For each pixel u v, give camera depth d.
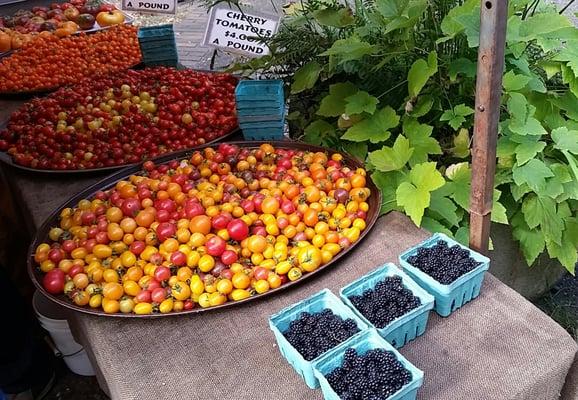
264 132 2.31
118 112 2.62
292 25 2.50
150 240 1.77
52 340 2.34
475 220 1.59
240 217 1.81
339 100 2.23
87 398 2.38
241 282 1.60
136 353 1.50
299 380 1.36
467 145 2.01
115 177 2.17
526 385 1.29
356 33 2.15
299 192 1.88
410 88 1.97
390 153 1.93
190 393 1.37
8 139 2.49
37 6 4.30
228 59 4.12
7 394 2.22
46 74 3.10
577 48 2.03
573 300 2.62
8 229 2.70
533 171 1.92
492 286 1.57
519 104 1.91
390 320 1.35
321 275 1.68
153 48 3.08
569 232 2.11
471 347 1.40
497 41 1.28
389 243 1.77
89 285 1.64
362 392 1.16
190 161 2.21
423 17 2.12
